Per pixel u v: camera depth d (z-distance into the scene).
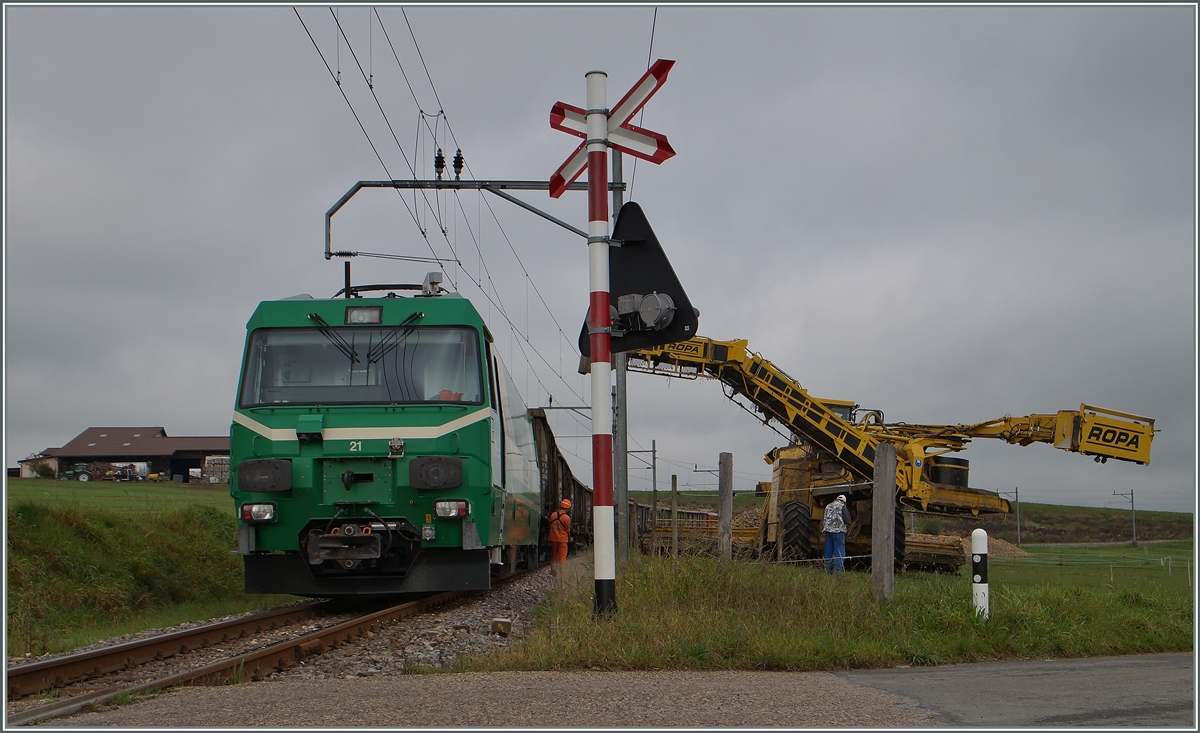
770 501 21.75
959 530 55.66
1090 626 9.22
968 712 5.25
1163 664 7.62
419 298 12.72
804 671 6.96
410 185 16.61
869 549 20.12
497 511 13.55
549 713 5.11
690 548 11.60
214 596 18.08
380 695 5.70
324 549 11.77
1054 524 60.09
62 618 13.45
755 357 20.67
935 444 19.83
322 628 11.02
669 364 20.83
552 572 19.25
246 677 7.32
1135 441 19.27
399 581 12.06
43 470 62.94
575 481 32.16
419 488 11.69
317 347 12.34
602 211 8.80
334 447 11.79
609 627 7.76
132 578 16.05
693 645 7.20
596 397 8.69
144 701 5.93
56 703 5.75
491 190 16.70
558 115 9.12
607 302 8.76
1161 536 56.72
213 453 71.31
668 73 8.45
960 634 8.24
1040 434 19.70
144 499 24.75
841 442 19.97
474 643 9.26
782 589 9.45
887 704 5.45
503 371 15.25
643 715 5.06
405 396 12.11
